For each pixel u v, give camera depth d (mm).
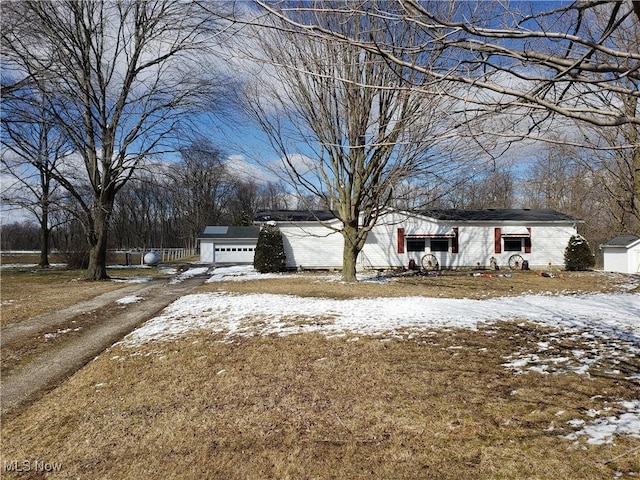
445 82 2434
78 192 17875
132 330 8820
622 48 2918
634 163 7121
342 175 15242
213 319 9055
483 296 12289
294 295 12438
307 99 11898
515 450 3377
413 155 10906
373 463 3391
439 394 4613
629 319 8133
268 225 22484
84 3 16344
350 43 2113
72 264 26359
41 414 4961
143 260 31734
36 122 14320
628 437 3400
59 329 8867
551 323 7852
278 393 4961
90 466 3758
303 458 3551
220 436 4051
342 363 5855
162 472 3549
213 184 45844
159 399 5074
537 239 22344
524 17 2062
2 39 12922
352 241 15812
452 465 3260
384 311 9219
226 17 2424
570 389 4527
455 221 22000
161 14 15609
